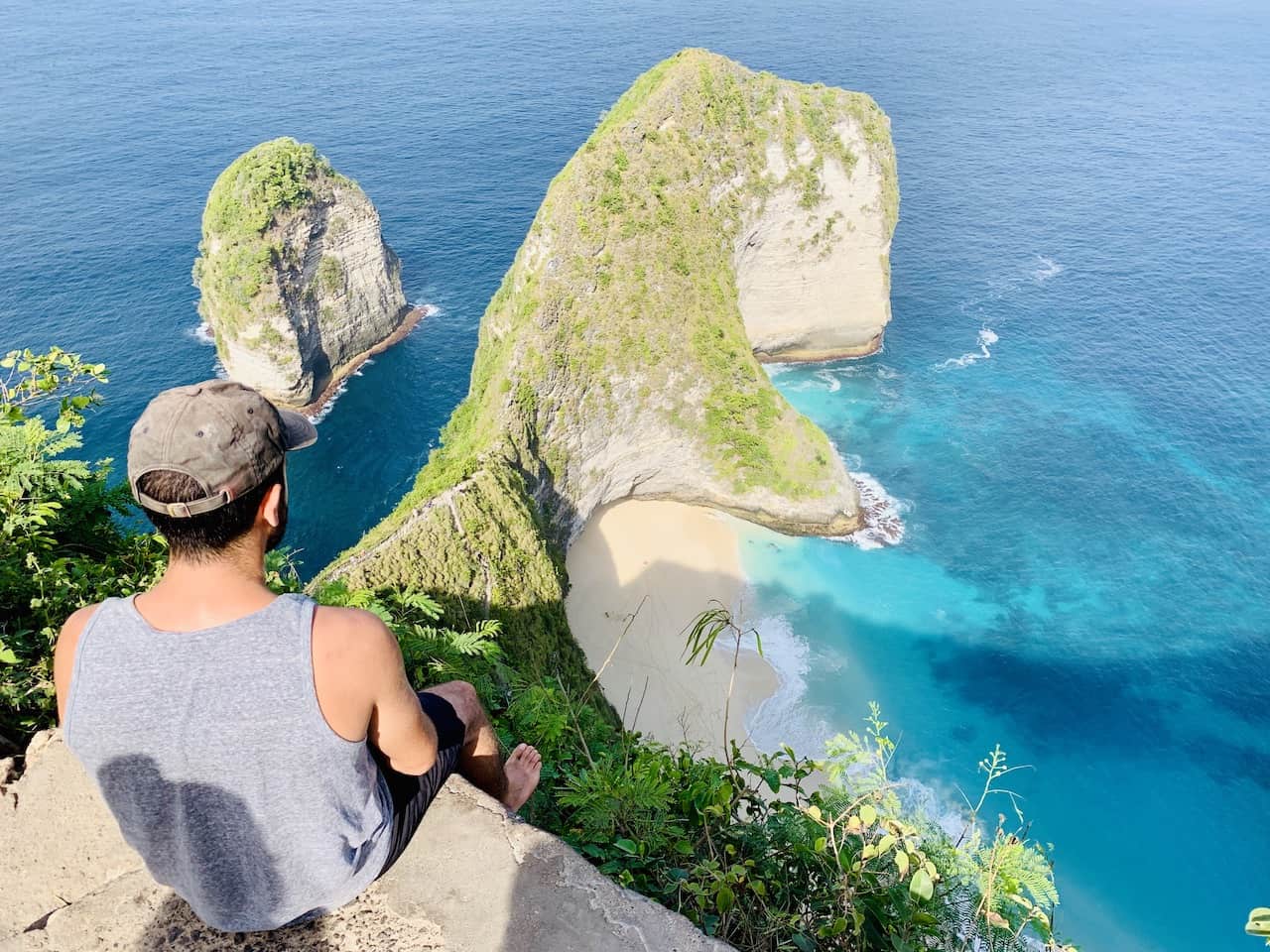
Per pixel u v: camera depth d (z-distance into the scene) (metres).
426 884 4.48
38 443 9.74
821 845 6.18
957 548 60.75
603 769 7.02
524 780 5.36
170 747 2.78
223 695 2.76
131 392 71.12
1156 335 84.56
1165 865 41.69
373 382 79.00
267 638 2.81
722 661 51.16
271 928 3.42
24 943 4.23
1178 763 46.44
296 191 72.50
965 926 6.65
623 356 61.62
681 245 65.94
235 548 2.87
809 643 53.19
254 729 2.79
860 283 80.38
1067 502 64.69
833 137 75.44
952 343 83.81
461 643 11.55
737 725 47.34
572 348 60.50
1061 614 55.28
